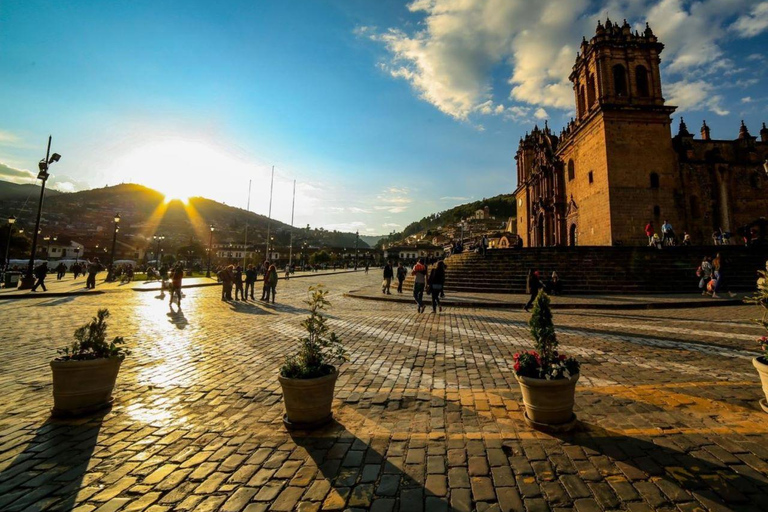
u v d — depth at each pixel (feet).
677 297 55.11
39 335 30.89
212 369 21.21
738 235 102.42
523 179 180.96
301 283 116.78
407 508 9.04
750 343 26.76
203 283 109.81
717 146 114.01
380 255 468.34
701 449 11.62
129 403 15.99
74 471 10.73
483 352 25.29
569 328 33.47
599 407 15.10
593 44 107.24
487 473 10.48
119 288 85.30
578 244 115.85
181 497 9.55
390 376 19.84
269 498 9.48
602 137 101.14
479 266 80.38
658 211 97.35
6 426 13.61
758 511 8.70
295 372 13.74
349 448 11.98
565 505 9.08
